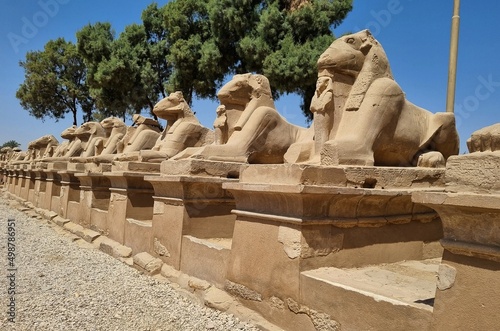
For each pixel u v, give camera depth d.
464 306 2.22
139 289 4.83
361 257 3.71
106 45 16.59
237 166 5.43
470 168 2.23
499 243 2.11
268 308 3.56
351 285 2.99
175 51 14.89
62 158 12.38
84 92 22.05
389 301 2.65
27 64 21.17
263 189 3.50
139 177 6.75
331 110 4.37
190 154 6.01
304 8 12.94
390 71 4.59
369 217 3.77
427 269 3.78
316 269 3.38
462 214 2.22
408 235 4.16
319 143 4.37
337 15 13.30
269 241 3.60
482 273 2.17
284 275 3.41
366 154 4.07
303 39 13.42
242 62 14.45
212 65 14.28
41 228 9.71
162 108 8.33
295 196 3.27
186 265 4.90
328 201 3.41
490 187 2.14
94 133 12.45
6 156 24.23
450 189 2.33
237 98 6.14
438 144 4.89
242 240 3.92
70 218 9.58
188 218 5.08
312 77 12.45
